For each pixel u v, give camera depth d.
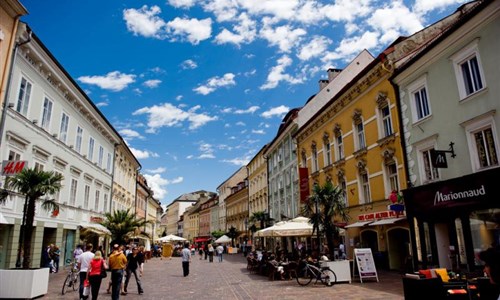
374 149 20.06
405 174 17.03
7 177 14.65
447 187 13.61
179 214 132.75
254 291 13.82
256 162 51.44
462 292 8.01
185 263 21.09
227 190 72.38
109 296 13.09
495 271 3.47
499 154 12.20
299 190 30.55
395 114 18.09
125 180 43.03
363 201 21.47
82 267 11.51
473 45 13.30
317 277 15.19
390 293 11.79
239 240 60.94
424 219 15.06
